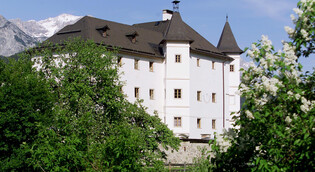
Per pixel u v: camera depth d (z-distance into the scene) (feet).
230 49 196.24
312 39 27.73
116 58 122.42
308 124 24.66
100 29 157.07
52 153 39.68
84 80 107.34
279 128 25.35
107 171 41.11
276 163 25.58
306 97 26.40
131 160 42.01
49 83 107.04
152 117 95.35
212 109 180.55
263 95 26.04
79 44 116.47
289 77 26.17
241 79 27.45
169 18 199.21
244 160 27.61
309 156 24.14
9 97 102.99
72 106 95.45
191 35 184.75
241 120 27.45
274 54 26.99
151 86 163.12
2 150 100.73
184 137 163.43
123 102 104.58
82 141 45.11
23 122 100.83
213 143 27.96
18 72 109.09
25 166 93.61
